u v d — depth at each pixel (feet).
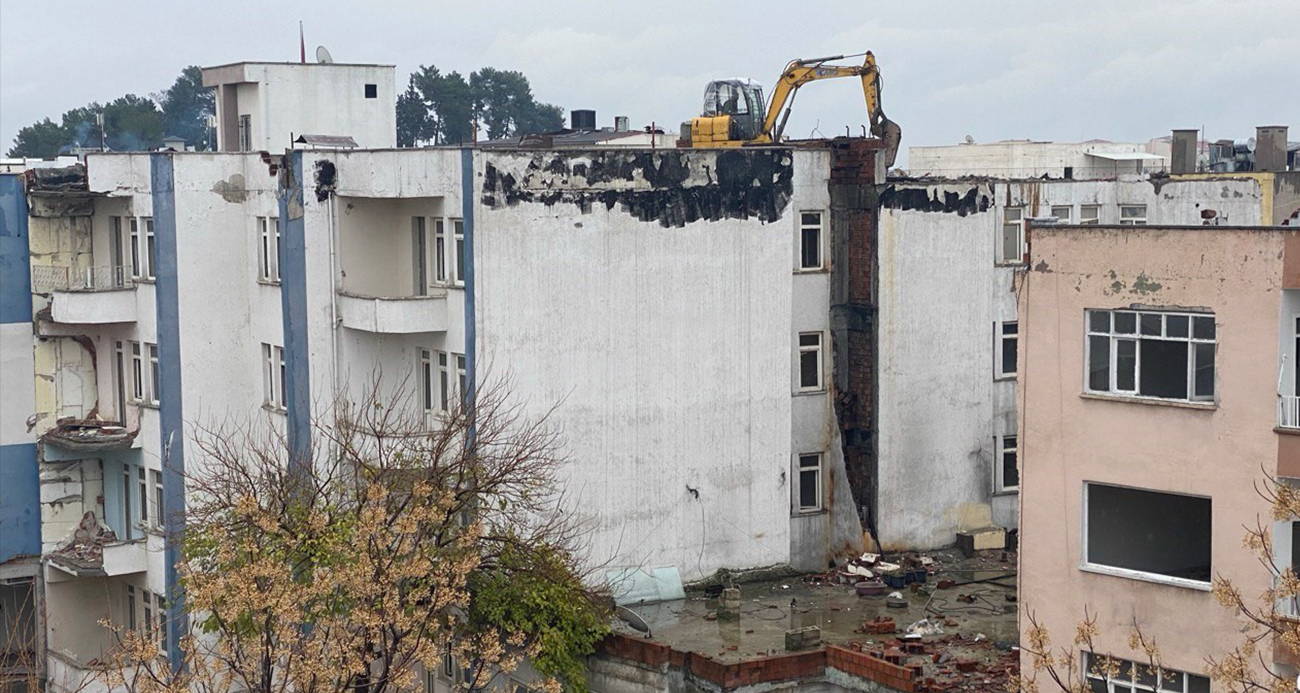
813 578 118.52
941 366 124.26
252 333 129.90
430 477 96.37
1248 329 73.10
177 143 175.11
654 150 112.06
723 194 115.34
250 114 154.51
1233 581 74.18
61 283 136.05
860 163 120.88
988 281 126.21
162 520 124.98
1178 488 75.92
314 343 118.32
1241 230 73.00
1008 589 112.57
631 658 98.27
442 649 89.15
